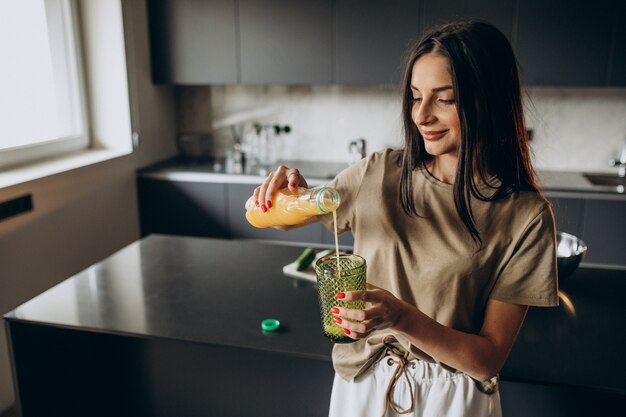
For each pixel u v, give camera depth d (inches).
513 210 40.6
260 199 45.0
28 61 115.7
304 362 64.4
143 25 136.5
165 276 73.2
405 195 43.5
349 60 129.0
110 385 73.5
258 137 149.3
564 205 118.4
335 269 40.6
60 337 67.7
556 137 137.5
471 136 37.1
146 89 140.4
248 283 70.9
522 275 40.5
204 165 145.3
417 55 38.0
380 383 47.3
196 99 155.3
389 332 46.9
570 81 120.0
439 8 121.8
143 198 139.5
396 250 44.0
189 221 138.4
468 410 44.8
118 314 61.9
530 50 119.8
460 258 41.6
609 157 136.6
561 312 61.2
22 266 101.9
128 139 134.7
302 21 129.4
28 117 117.0
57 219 110.7
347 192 46.9
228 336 56.7
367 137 148.7
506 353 40.3
